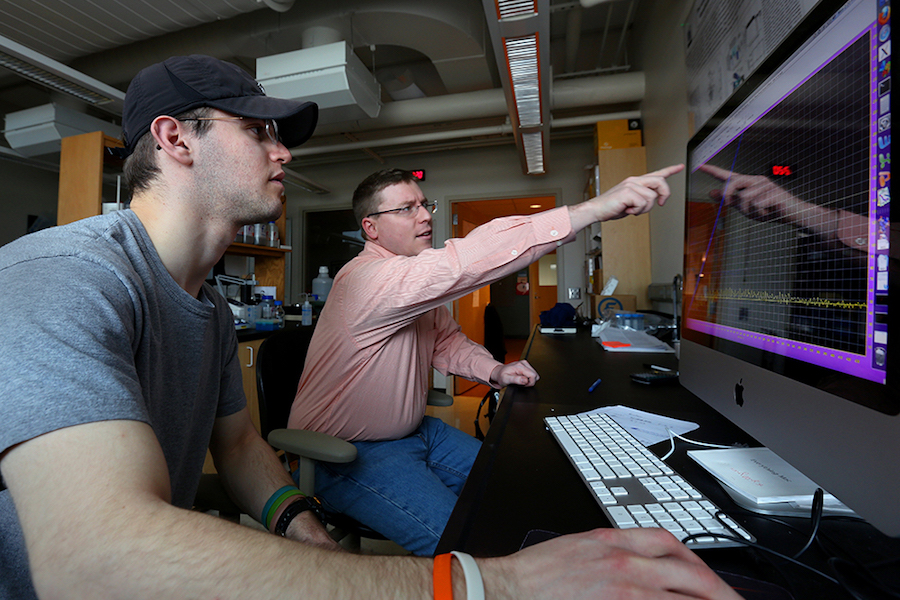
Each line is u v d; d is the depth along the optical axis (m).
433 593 0.28
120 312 0.43
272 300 3.27
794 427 0.44
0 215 4.22
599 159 3.51
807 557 0.37
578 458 0.57
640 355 1.53
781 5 1.42
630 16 3.56
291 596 0.27
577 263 4.68
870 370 0.33
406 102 3.73
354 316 1.01
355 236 5.36
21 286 0.37
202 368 0.68
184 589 0.28
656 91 3.03
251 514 0.73
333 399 1.07
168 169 0.60
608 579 0.29
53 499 0.30
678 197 2.57
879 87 0.33
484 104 3.58
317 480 0.99
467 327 5.84
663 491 0.47
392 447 1.06
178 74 0.59
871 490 0.32
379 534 0.95
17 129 3.23
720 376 0.64
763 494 0.45
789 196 0.47
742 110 0.60
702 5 2.13
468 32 3.01
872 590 0.33
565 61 4.00
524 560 0.31
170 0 2.59
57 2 2.61
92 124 3.36
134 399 0.36
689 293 0.81
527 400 0.93
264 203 0.66
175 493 0.67
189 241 0.63
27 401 0.31
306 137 0.77
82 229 0.49
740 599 0.28
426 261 0.92
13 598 0.47
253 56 3.26
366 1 2.79
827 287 0.39
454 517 0.45
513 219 0.88
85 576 0.28
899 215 0.30
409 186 1.35
